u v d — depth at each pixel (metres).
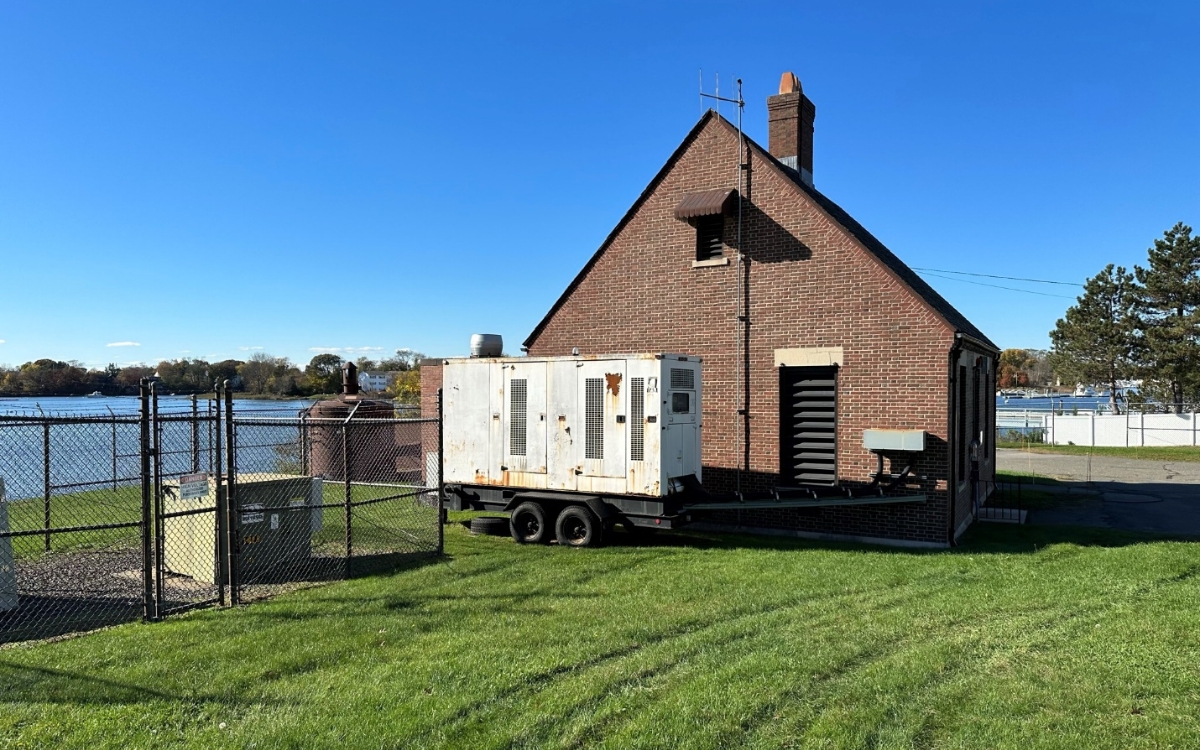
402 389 46.41
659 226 15.50
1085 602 8.27
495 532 13.33
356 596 8.61
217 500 8.48
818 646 6.77
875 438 12.67
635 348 15.70
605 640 6.95
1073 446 39.34
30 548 11.18
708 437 14.79
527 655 6.53
